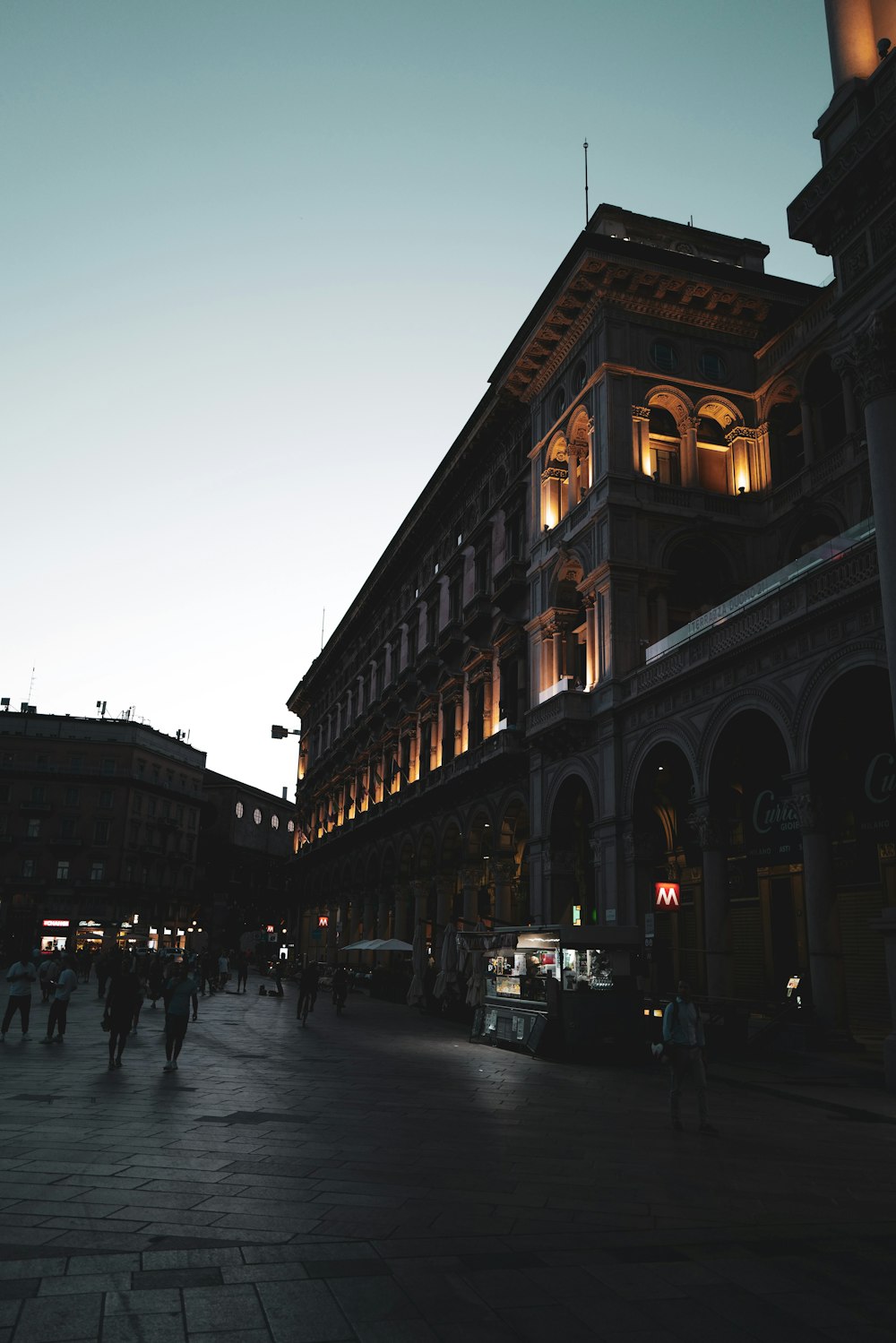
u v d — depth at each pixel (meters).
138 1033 23.42
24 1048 19.30
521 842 38.06
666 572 30.17
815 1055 19.39
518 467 40.31
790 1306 5.93
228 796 110.44
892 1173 9.98
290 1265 6.39
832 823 24.33
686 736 25.50
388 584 59.88
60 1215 7.41
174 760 97.19
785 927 27.09
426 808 46.44
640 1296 6.04
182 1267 6.30
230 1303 5.70
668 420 32.69
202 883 105.88
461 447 45.78
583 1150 10.61
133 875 88.88
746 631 23.23
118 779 87.75
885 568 16.86
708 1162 10.21
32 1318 5.38
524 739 35.53
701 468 32.44
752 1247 7.14
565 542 33.47
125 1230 7.07
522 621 36.84
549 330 34.97
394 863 52.12
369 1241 6.99
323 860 70.38
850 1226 7.82
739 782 28.77
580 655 34.38
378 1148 10.39
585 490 33.84
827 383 29.66
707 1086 16.59
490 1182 8.96
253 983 56.88
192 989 16.72
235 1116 12.09
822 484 28.23
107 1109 12.34
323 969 54.34
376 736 58.53
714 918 23.91
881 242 17.89
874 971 22.70
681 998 12.48
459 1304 5.80
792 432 31.80
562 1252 6.89
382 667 59.78
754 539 31.34
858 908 23.39
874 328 17.61
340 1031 26.05
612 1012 20.11
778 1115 13.74
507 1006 22.61
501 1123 12.30
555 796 32.75
